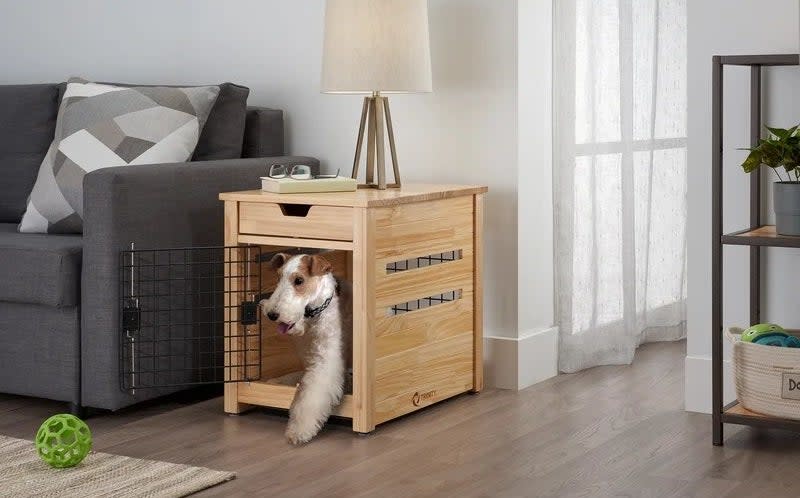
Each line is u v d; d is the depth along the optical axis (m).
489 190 3.39
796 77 2.89
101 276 2.88
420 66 3.10
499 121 3.35
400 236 2.91
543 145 3.48
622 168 3.71
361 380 2.81
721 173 2.69
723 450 2.70
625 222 3.71
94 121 3.31
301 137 3.69
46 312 2.99
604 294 3.72
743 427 2.91
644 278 4.04
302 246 2.89
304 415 2.79
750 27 2.94
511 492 2.38
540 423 2.96
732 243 2.67
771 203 2.97
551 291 3.57
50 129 3.73
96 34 4.05
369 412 2.82
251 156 3.58
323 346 2.86
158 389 3.04
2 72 4.27
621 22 3.70
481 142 3.38
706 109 3.01
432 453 2.68
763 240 2.62
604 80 3.73
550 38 3.50
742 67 2.95
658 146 4.14
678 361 3.78
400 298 2.93
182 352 3.09
